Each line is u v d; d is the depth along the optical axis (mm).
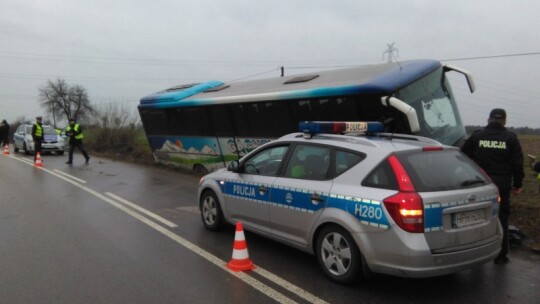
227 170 6457
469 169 4656
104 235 6516
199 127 13555
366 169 4449
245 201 5910
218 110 12594
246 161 6105
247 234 6504
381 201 4148
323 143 5027
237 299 4262
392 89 8328
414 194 4043
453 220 4199
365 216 4266
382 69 9281
